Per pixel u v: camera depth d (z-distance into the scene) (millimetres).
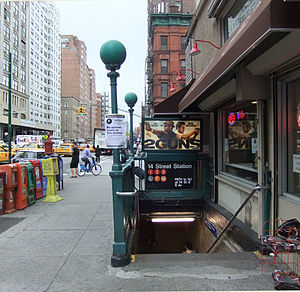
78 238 4445
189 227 9391
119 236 3484
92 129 163625
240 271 3230
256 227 4367
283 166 3830
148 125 7148
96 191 9008
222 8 6402
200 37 8641
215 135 6555
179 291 2760
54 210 6355
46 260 3574
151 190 7223
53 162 7430
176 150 7168
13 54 58062
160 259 3650
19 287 2877
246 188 4727
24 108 64438
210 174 7090
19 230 4879
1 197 5961
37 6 74375
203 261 3562
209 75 3982
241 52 2799
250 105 4875
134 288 2832
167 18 37125
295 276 2924
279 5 2256
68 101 113812
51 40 84812
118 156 3537
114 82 3564
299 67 3316
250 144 4906
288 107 3816
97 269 3297
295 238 2887
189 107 7062
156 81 37219
